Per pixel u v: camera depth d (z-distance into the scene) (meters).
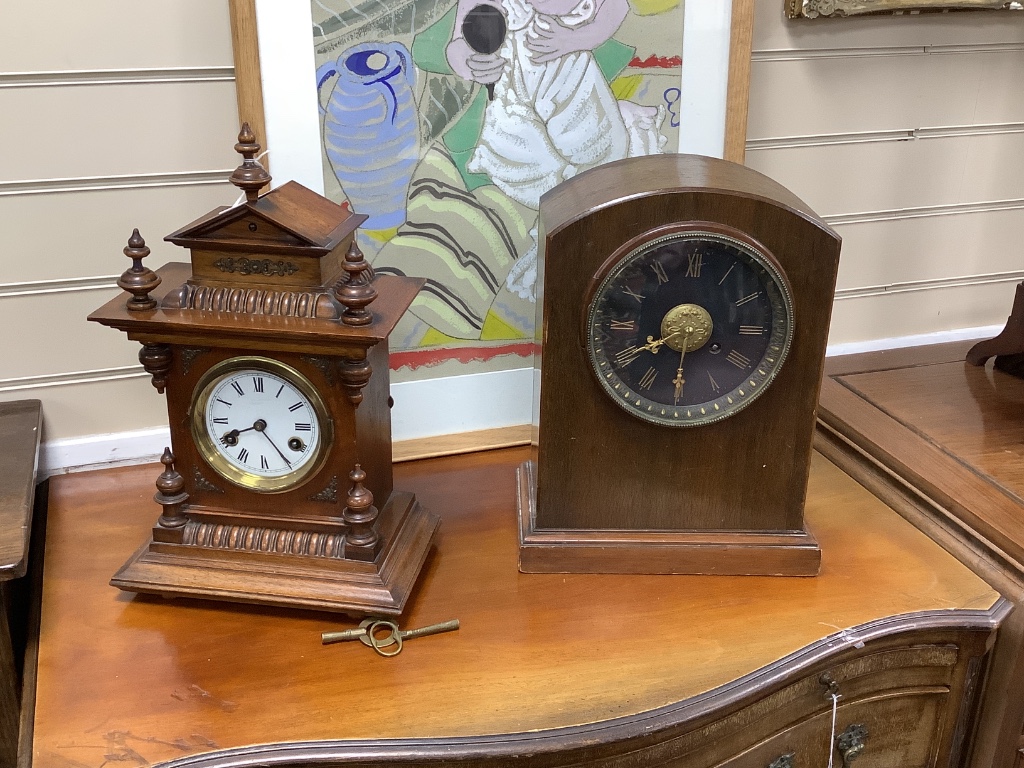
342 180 1.04
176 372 0.84
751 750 0.85
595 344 0.86
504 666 0.81
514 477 1.12
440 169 1.07
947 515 0.99
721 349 0.88
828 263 0.85
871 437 1.11
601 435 0.91
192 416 0.85
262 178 0.79
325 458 0.85
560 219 0.85
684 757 0.81
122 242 1.05
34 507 1.05
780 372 0.89
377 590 0.85
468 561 0.96
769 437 0.91
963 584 0.93
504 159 1.08
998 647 0.93
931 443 1.10
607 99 1.09
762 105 1.21
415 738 0.73
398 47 1.00
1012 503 0.97
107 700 0.77
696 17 1.08
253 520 0.88
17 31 0.94
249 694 0.77
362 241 1.07
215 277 0.83
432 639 0.84
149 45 0.98
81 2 0.95
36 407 1.07
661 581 0.93
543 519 0.94
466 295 1.12
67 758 0.71
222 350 0.83
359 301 0.78
